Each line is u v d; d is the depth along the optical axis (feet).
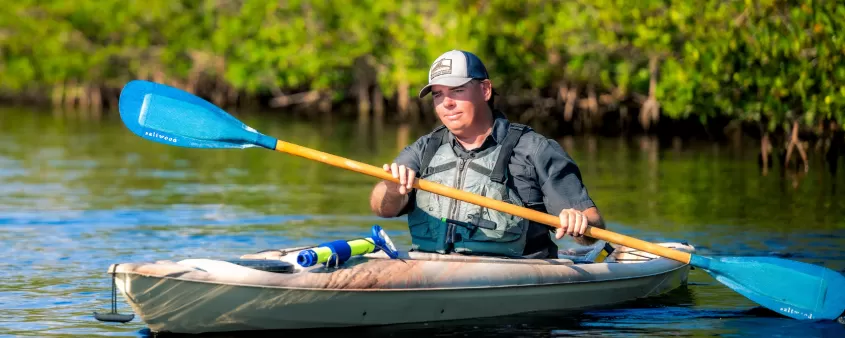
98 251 89.56
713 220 110.63
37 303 69.31
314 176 158.61
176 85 450.71
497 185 67.00
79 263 83.71
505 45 281.54
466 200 65.92
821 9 136.77
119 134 266.36
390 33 329.52
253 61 366.84
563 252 81.15
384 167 65.72
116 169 169.17
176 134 68.69
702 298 74.23
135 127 68.69
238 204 122.93
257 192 136.15
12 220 107.96
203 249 91.45
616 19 226.79
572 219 64.90
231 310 60.39
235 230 102.68
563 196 66.90
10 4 447.01
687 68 170.91
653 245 68.59
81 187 141.18
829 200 126.72
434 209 68.13
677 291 76.69
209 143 68.59
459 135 67.72
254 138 67.92
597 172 166.20
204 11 418.51
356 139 250.37
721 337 63.16
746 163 181.98
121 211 115.75
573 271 69.67
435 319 65.72
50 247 91.35
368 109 379.35
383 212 69.36
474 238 67.72
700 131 268.00
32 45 450.71
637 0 205.67
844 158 173.37
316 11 350.64
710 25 169.68
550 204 67.36
